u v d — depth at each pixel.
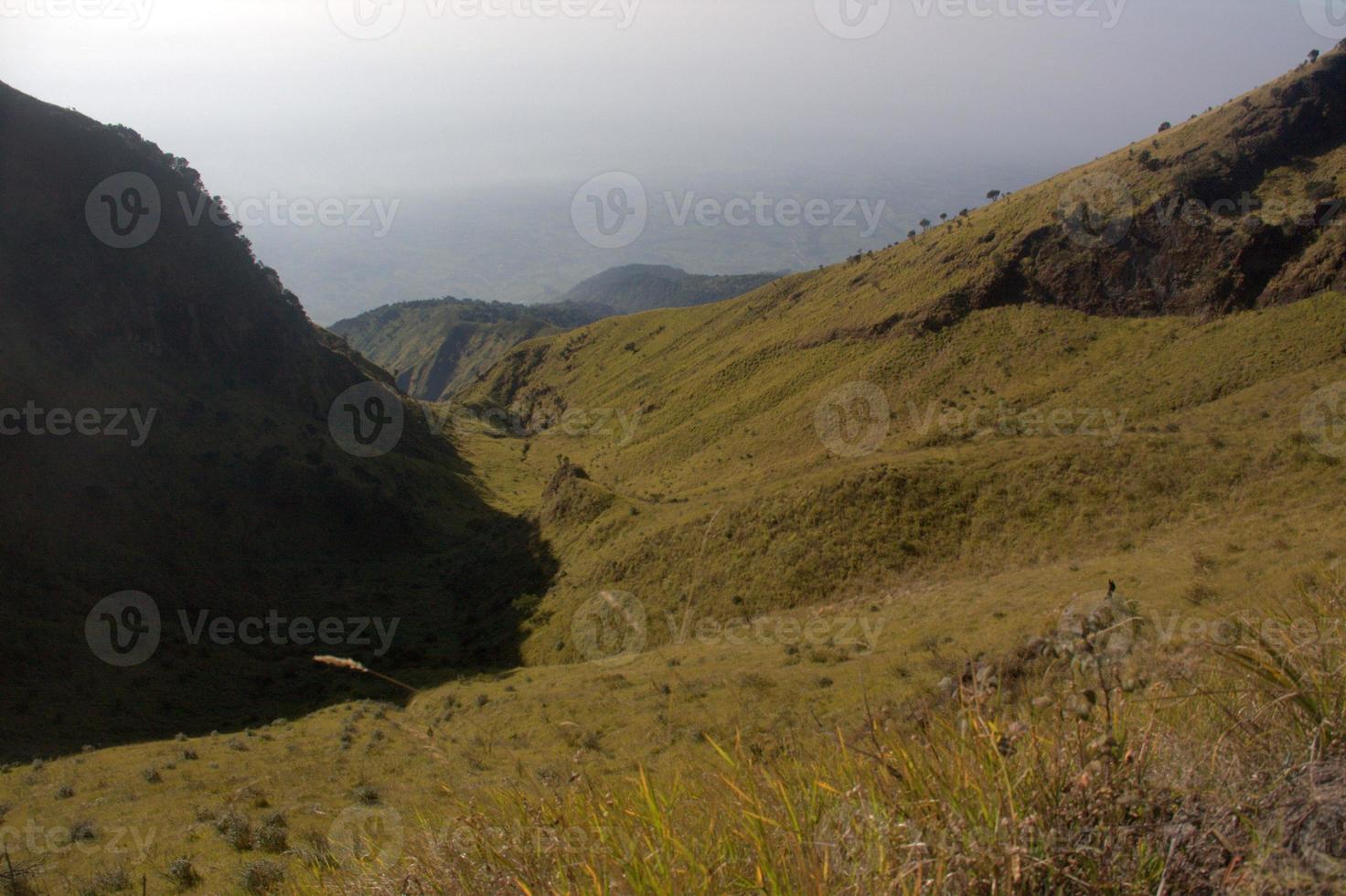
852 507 41.16
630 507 60.84
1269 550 20.38
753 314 149.38
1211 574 19.05
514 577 62.47
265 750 26.12
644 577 46.47
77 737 37.84
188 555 64.38
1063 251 88.75
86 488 60.91
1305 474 29.91
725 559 42.78
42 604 50.06
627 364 167.50
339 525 79.44
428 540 86.25
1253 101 88.00
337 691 46.34
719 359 133.75
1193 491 32.59
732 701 18.20
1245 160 83.06
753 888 1.74
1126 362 75.75
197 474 71.56
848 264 143.00
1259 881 1.55
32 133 74.50
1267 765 1.85
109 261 76.19
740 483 77.19
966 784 1.87
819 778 2.17
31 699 40.91
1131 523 32.56
